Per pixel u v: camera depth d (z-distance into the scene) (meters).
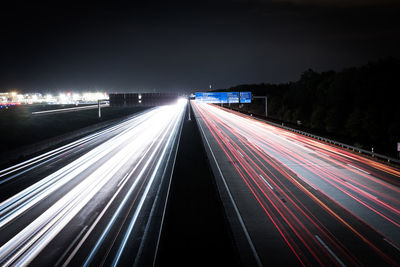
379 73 60.78
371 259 11.14
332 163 28.39
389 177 23.16
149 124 68.12
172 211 16.31
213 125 63.91
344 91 62.34
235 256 11.48
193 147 37.38
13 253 12.45
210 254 11.68
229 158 31.03
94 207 17.64
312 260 11.17
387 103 53.00
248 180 22.56
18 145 46.31
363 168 26.30
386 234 13.17
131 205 17.81
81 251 12.37
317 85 78.38
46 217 16.33
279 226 14.24
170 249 12.12
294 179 22.66
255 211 16.22
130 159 31.88
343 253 11.62
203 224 14.53
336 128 54.06
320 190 19.83
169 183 22.38
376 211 15.95
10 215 16.84
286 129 56.69
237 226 14.38
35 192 21.09
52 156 34.47
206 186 20.80
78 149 38.75
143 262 11.38
